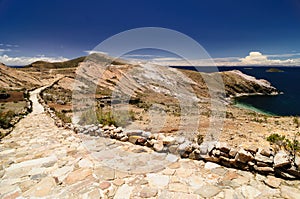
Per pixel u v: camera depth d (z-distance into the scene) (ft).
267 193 9.46
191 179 10.83
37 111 60.44
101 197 9.29
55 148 16.38
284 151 11.82
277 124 48.83
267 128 38.68
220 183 10.39
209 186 10.12
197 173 11.48
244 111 98.07
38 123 34.91
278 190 9.66
